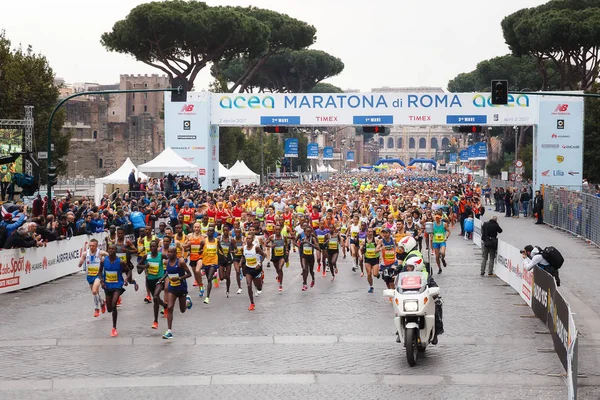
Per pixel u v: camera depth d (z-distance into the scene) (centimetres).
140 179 4966
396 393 1260
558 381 1334
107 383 1330
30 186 4088
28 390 1288
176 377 1368
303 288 2430
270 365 1456
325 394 1256
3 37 5934
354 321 1898
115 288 1725
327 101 5088
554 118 5084
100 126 12388
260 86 10431
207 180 5100
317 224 3167
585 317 1944
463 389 1284
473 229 4088
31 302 2209
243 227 2962
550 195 4806
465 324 1859
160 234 2344
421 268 1526
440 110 5081
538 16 7112
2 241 2462
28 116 4225
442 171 15475
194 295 2334
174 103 5066
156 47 6259
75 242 2931
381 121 5075
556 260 2014
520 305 2147
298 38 7856
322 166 12319
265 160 9238
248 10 7812
